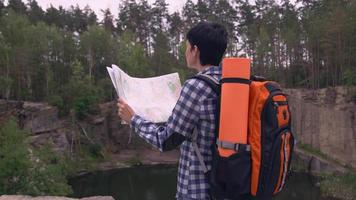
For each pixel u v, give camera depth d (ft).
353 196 118.73
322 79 201.26
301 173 155.84
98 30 238.27
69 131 192.34
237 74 7.91
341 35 184.75
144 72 235.61
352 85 170.81
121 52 241.35
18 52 204.13
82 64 234.38
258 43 223.92
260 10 269.64
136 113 9.04
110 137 208.85
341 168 156.35
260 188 7.80
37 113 183.52
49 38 226.17
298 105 182.91
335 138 168.76
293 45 216.54
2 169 94.17
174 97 10.03
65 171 116.57
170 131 8.32
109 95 229.04
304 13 245.45
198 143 8.36
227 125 7.84
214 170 7.98
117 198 132.87
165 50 255.70
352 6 184.44
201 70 8.96
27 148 104.37
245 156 7.73
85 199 22.77
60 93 208.85
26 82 209.26
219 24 8.96
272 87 8.20
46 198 22.70
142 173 171.94
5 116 175.01
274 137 7.84
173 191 140.05
